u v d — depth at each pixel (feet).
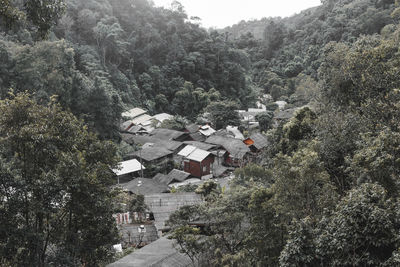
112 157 41.63
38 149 34.22
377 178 34.65
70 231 35.91
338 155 52.06
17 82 118.52
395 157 34.17
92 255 38.81
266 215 38.93
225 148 141.79
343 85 68.23
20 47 121.39
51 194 32.35
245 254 39.37
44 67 119.85
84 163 34.45
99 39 208.03
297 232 29.60
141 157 127.03
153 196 83.10
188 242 41.91
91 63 179.11
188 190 96.78
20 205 32.01
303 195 36.42
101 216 37.37
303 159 37.17
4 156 34.83
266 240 37.88
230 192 47.39
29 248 32.89
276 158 38.50
